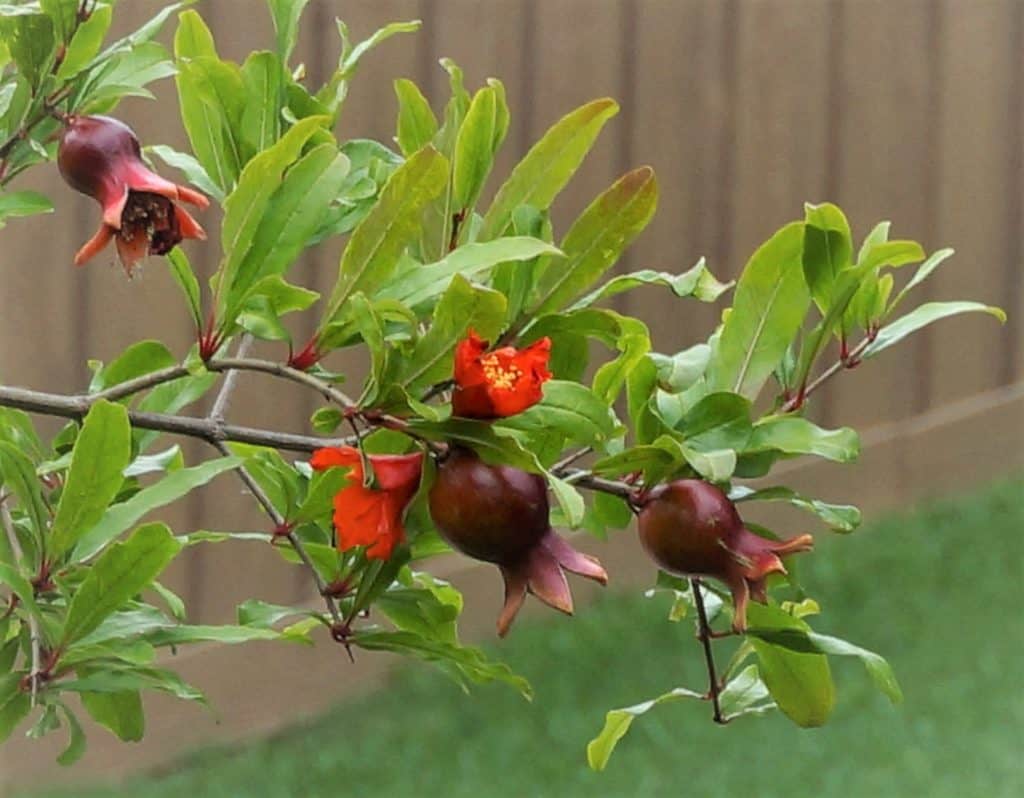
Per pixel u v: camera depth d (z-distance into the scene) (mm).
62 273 4961
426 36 5719
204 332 1602
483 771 5414
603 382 1711
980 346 7750
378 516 1432
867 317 1887
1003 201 7691
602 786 5285
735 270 6727
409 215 1484
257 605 1775
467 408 1394
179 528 5301
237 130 1848
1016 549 7105
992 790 5109
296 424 5426
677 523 1522
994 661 6098
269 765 5465
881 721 5699
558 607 1400
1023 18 7605
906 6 7230
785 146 6855
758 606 1688
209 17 5098
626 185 1541
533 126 6105
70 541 1588
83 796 5129
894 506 7477
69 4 1780
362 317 1407
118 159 1646
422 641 1699
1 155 1833
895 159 7258
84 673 1630
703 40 6578
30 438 2076
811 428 1622
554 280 1554
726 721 1840
